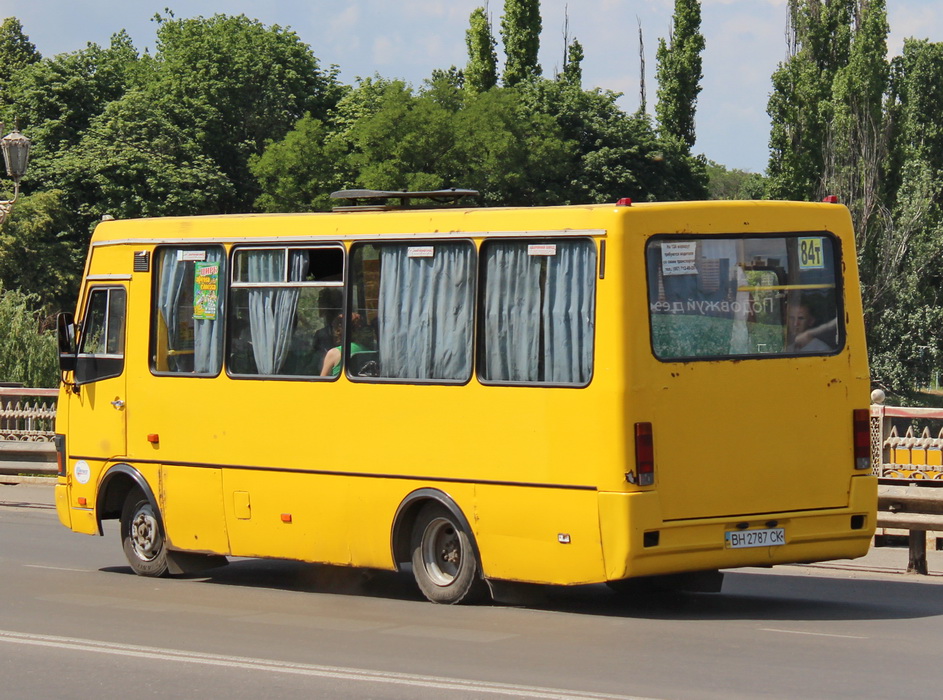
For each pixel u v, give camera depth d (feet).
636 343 42.55
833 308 46.14
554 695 32.24
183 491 54.19
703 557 43.21
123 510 57.16
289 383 50.93
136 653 38.58
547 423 43.93
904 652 37.93
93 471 57.36
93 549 65.26
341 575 57.06
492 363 45.62
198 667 36.45
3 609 47.21
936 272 313.32
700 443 43.29
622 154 285.23
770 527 44.42
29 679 35.24
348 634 41.65
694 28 337.11
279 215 51.93
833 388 45.75
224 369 52.90
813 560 45.44
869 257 303.48
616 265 42.73
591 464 42.78
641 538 42.06
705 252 44.04
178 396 54.29
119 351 56.59
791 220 45.55
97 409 57.26
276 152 284.20
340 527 49.42
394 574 57.62
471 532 46.11
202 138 303.27
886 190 307.99
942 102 372.99
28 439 94.99
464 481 46.03
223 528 53.01
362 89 314.96
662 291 43.24
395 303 48.24
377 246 48.85
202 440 53.52
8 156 96.48
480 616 45.09
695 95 336.49
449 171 277.44
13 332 129.18
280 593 51.83
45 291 267.80
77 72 311.88
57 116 307.17
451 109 287.89
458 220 46.78
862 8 318.86
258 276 52.26
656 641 39.96
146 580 55.26
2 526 74.33
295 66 329.72
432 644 39.73
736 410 43.93
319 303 50.44
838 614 45.55
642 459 42.29
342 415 49.32
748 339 44.55
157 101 304.30
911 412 64.39
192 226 54.39
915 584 53.67
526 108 284.61
